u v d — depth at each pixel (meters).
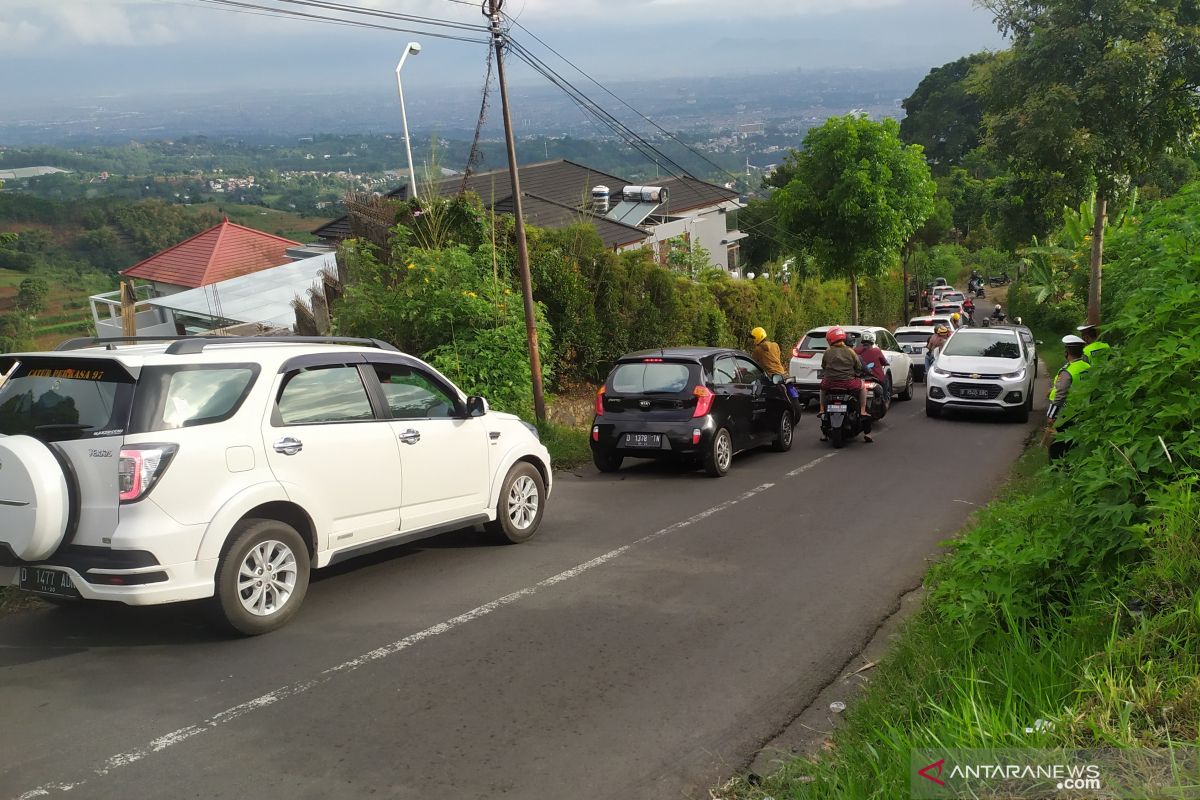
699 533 8.43
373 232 15.88
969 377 16.89
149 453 5.11
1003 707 3.79
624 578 6.94
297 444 5.90
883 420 17.66
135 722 4.45
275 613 5.73
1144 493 4.76
